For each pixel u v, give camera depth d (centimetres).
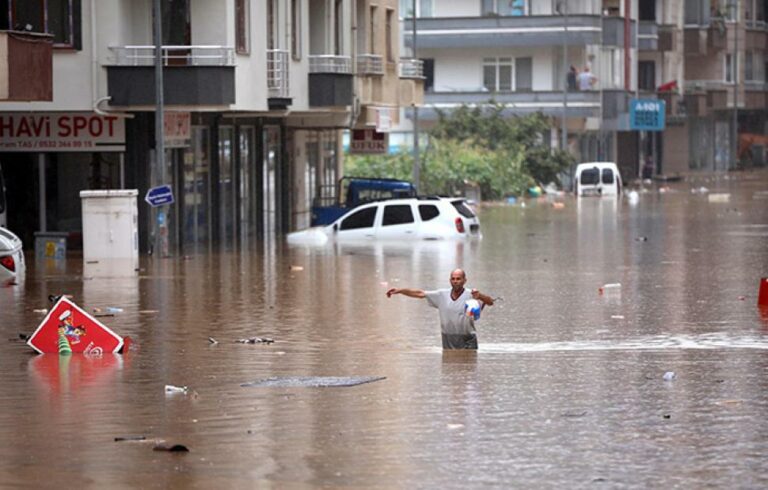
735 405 3416
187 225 9094
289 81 9612
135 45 8250
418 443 3022
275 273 7094
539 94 17775
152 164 8394
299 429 3177
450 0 18088
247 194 10212
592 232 10019
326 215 10450
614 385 3703
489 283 6525
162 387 3759
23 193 8419
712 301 5756
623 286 6366
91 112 8162
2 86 6525
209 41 8312
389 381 3797
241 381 3841
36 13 7938
